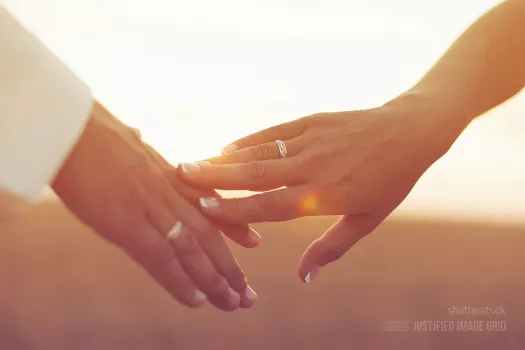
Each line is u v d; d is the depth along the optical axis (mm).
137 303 4691
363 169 1464
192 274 1407
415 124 1479
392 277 5887
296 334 4160
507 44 1564
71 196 1228
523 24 1566
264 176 1455
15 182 995
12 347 3717
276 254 6535
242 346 3896
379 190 1474
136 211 1299
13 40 1042
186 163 1447
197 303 1418
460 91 1530
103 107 1285
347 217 1526
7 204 999
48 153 1038
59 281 5215
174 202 1413
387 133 1474
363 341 4070
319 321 4457
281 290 5266
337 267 6203
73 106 1073
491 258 6871
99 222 1262
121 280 5324
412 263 6492
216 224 1513
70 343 3830
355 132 1483
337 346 3959
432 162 1506
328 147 1478
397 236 7887
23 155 1009
